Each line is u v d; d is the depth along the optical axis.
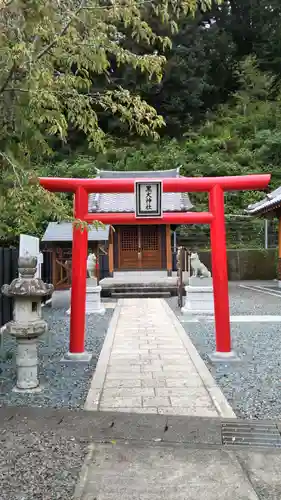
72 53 3.26
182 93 31.97
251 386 4.61
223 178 6.01
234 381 4.81
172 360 5.75
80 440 3.22
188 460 2.94
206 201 26.02
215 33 35.59
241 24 37.41
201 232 23.66
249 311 10.28
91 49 3.16
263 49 36.09
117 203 18.58
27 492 2.49
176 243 22.47
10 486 2.54
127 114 3.62
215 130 31.78
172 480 2.65
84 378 4.97
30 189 2.95
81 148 26.50
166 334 7.63
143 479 2.66
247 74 34.47
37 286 4.50
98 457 2.95
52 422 3.57
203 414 3.79
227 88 36.97
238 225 24.62
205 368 5.31
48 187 5.77
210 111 34.03
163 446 3.15
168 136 31.83
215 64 36.16
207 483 2.62
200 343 6.88
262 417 3.73
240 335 7.39
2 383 4.75
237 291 15.51
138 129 3.69
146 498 2.45
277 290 15.85
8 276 8.02
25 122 2.98
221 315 5.81
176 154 28.00
